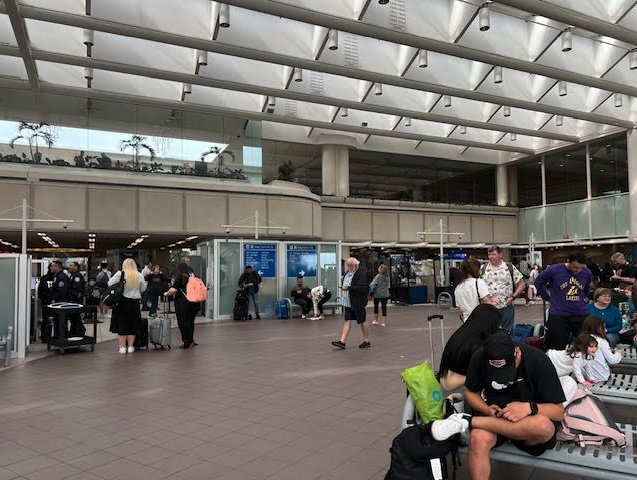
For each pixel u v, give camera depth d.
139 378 7.62
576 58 17.59
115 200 19.86
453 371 4.12
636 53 17.41
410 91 21.22
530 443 3.23
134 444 4.72
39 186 18.80
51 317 10.51
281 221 22.92
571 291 6.32
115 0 13.20
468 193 33.59
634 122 24.33
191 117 21.78
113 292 9.82
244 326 14.51
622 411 4.57
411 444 3.24
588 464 3.10
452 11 14.88
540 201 31.70
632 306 8.68
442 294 21.02
